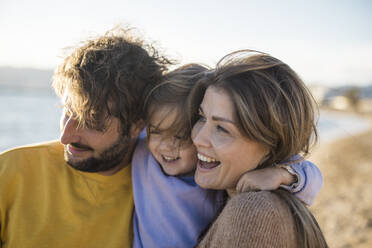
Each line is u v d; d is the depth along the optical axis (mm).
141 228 1825
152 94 1850
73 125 1751
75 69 1743
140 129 2012
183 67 1971
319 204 6633
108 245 1797
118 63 1810
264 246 1278
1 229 1744
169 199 1832
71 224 1779
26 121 21188
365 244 4816
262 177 1489
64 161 1944
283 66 1551
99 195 1882
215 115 1496
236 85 1448
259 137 1459
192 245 1780
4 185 1771
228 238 1312
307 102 1580
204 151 1582
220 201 1835
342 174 10070
